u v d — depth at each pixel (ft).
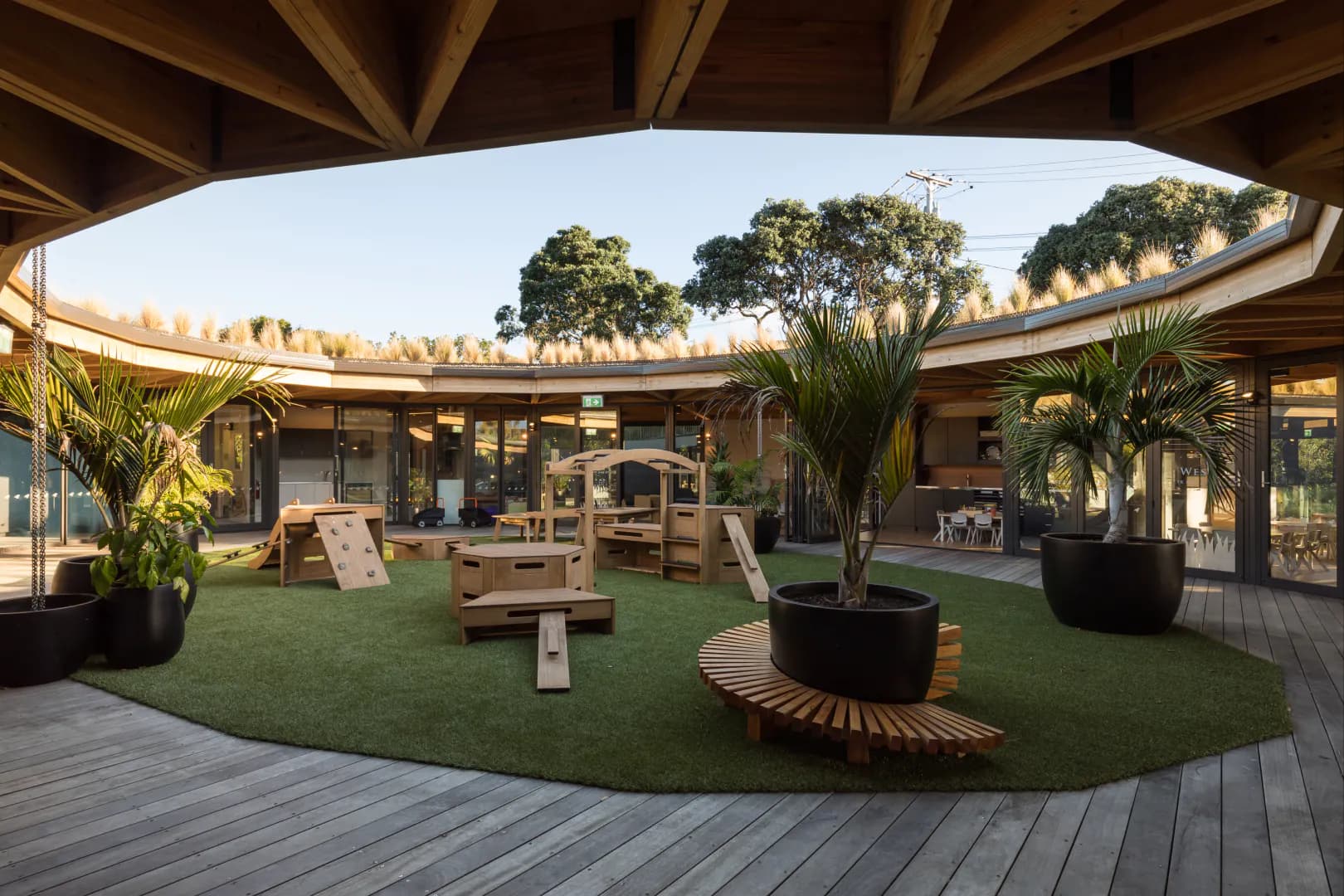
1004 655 15.65
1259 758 10.23
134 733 11.03
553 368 41.14
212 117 9.60
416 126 8.27
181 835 7.96
